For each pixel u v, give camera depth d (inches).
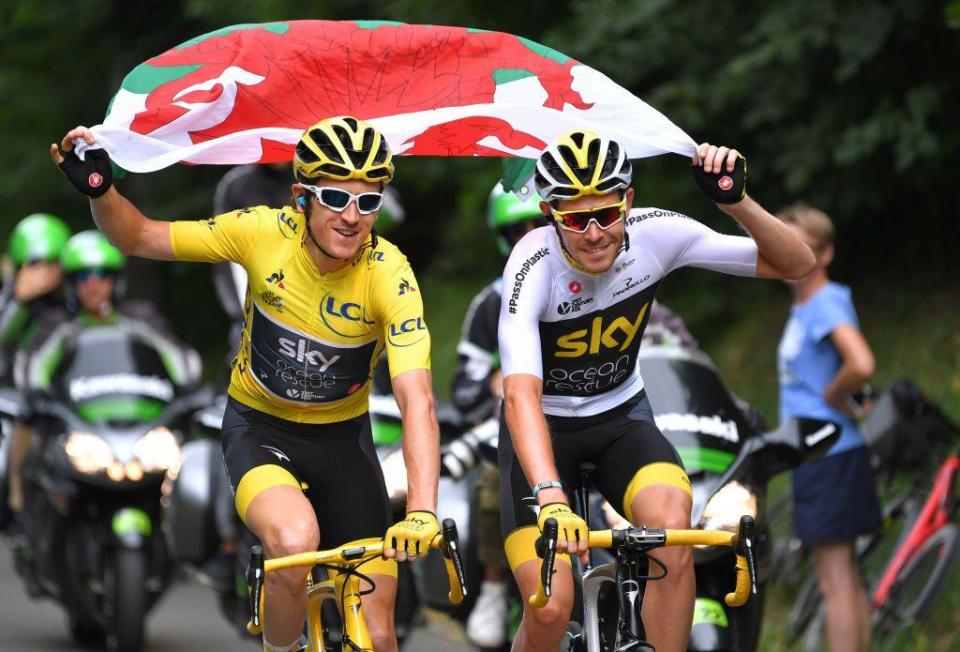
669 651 491.2
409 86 562.6
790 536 905.5
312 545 466.3
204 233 499.5
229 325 2080.5
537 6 1355.8
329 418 518.9
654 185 1182.9
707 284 1259.2
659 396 590.6
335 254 471.2
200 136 543.5
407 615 754.2
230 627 936.3
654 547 432.5
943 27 940.0
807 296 736.3
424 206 1845.5
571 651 514.9
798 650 804.0
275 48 548.7
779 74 1007.0
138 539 801.6
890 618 765.3
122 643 791.7
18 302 1004.6
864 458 727.1
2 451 1016.9
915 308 1075.9
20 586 1069.8
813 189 1054.4
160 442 834.2
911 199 1101.7
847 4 950.4
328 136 463.8
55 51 2011.6
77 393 842.8
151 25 1971.0
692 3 1101.7
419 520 431.5
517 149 571.8
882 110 967.6
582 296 509.0
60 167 477.1
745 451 576.1
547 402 534.3
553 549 416.5
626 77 1115.9
